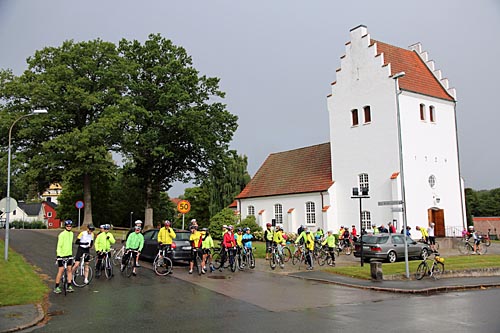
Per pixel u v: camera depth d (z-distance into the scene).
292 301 13.05
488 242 35.19
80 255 15.16
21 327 9.50
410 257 25.47
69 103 40.03
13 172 39.78
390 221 33.44
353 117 37.31
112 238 17.69
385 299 13.66
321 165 41.97
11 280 15.09
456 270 19.53
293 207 41.62
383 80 34.81
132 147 41.84
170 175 47.47
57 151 39.44
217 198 52.31
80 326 9.70
